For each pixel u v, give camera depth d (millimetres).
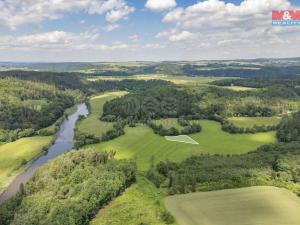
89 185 138625
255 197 140125
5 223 121750
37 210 122812
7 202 133875
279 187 149875
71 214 118562
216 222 122125
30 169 192250
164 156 198875
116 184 145625
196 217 125875
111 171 155500
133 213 129875
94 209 130000
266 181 153500
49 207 126000
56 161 163250
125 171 158250
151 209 132750
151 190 150750
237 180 152875
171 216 124438
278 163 166250
